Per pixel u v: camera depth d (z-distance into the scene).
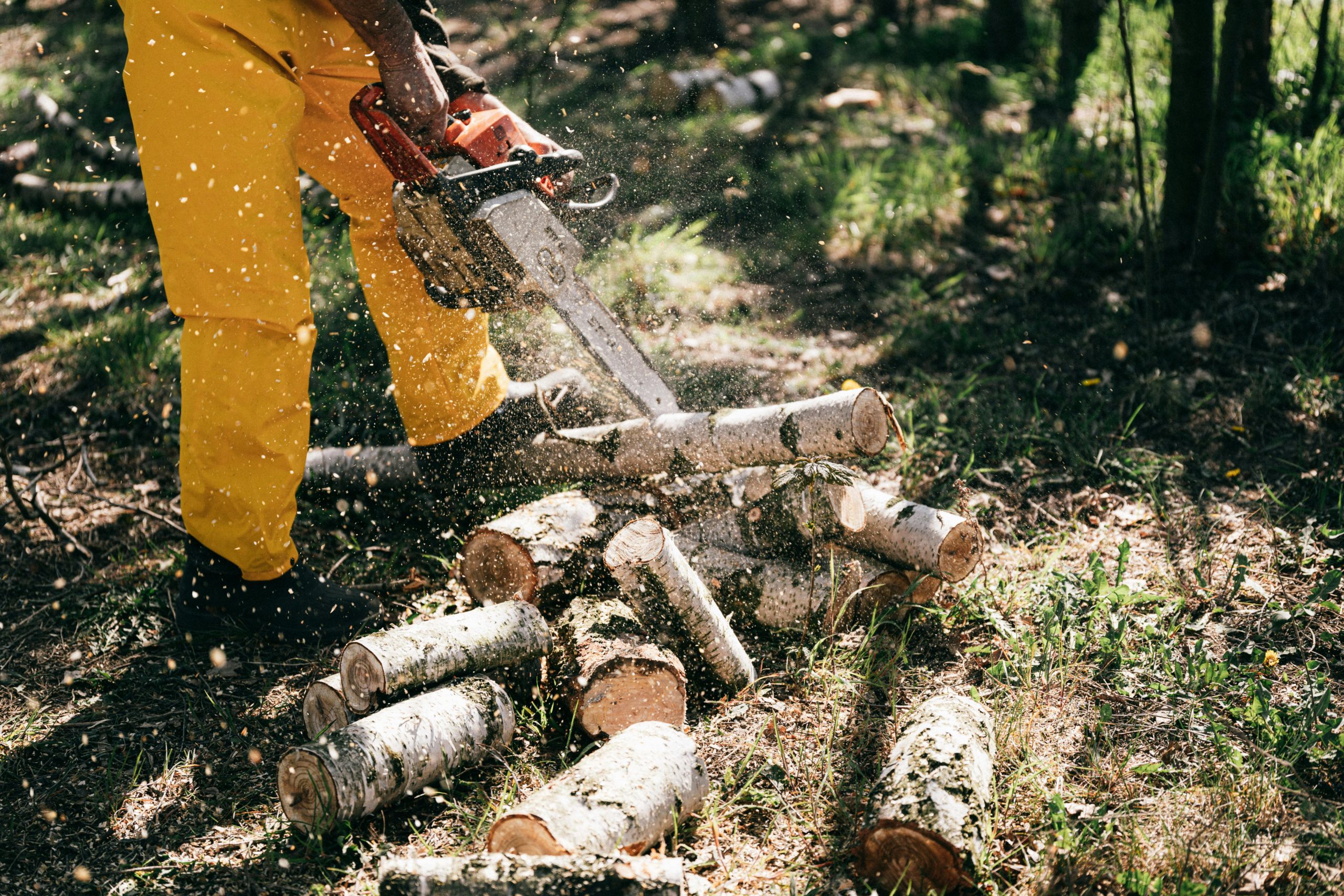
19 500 3.28
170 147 2.54
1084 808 2.16
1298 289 4.39
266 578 2.84
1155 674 2.56
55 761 2.47
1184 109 4.43
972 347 4.27
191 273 2.60
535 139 3.03
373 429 3.83
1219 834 2.07
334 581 3.12
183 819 2.30
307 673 2.78
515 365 3.96
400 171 2.76
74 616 3.03
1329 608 2.73
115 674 2.78
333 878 2.13
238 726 2.58
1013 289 4.63
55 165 6.08
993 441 3.68
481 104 3.09
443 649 2.41
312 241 4.93
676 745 2.19
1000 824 2.12
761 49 7.34
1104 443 3.65
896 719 2.44
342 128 2.95
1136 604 2.84
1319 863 2.01
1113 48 6.61
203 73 2.52
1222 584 2.91
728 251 5.06
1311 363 3.94
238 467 2.71
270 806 2.33
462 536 3.31
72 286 5.07
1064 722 2.43
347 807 2.14
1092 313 4.43
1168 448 3.64
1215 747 2.30
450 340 3.12
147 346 4.33
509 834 1.98
